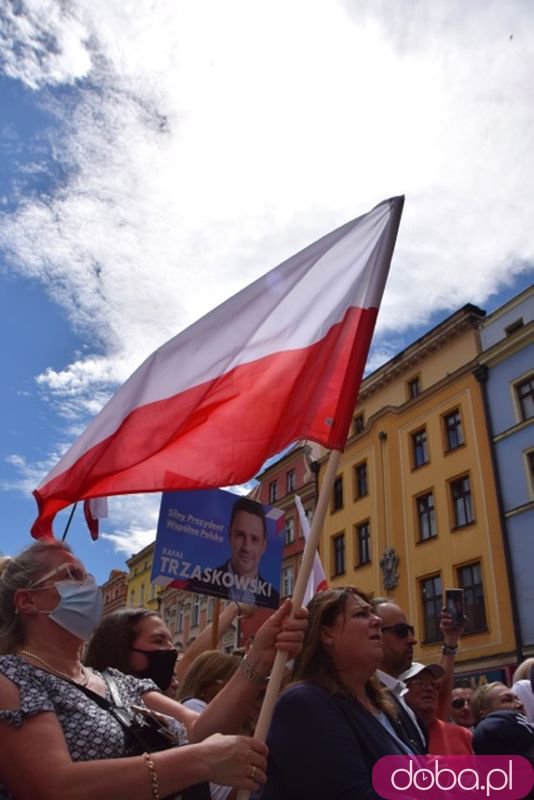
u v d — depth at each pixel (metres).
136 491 3.13
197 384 3.29
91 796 1.91
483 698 5.09
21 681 2.18
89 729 2.24
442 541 22.38
